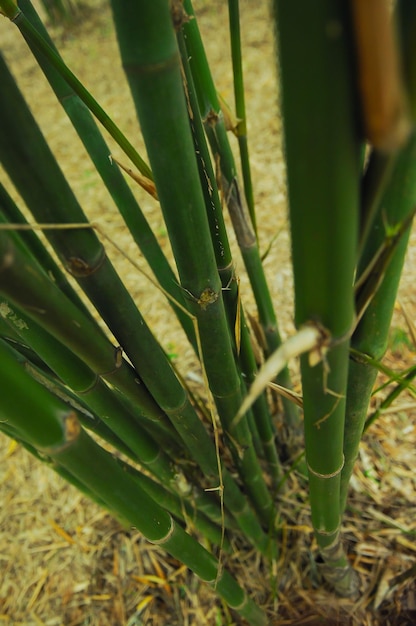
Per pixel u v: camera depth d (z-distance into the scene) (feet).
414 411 3.59
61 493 3.77
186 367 4.24
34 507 3.76
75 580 3.36
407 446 3.47
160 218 5.63
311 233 0.86
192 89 1.47
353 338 1.49
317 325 1.01
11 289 1.01
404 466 3.38
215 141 1.94
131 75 1.02
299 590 2.99
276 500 3.23
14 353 1.62
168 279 2.18
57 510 3.70
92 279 1.32
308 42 0.66
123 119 7.06
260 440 3.01
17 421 1.09
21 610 3.33
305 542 3.10
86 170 6.56
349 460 2.04
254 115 6.44
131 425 1.90
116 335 1.53
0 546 3.62
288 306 4.51
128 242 5.50
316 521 2.06
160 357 1.65
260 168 5.79
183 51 1.38
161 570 3.24
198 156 1.58
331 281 0.93
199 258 1.47
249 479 2.57
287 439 3.41
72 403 1.93
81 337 1.27
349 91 0.71
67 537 3.55
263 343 2.76
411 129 0.77
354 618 2.85
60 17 9.25
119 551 3.38
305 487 3.29
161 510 1.80
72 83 1.49
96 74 8.13
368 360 1.51
